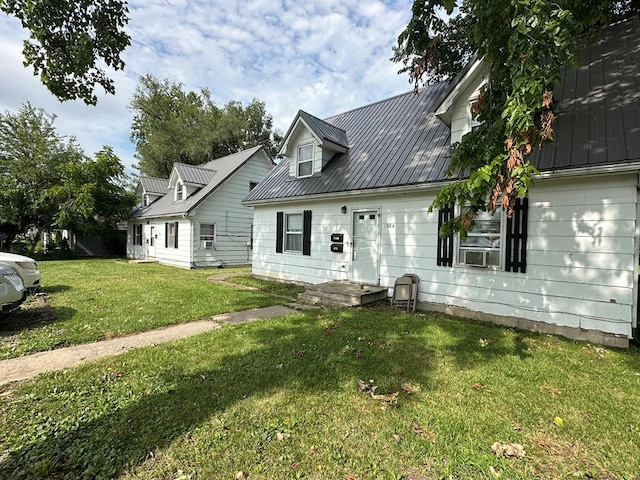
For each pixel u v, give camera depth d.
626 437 2.42
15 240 20.91
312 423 2.54
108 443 2.25
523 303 5.60
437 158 6.89
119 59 4.92
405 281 6.98
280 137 32.19
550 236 5.32
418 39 4.68
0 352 4.01
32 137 20.08
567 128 5.25
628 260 4.64
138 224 19.95
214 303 6.98
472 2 3.73
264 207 11.06
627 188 4.66
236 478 1.97
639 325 5.51
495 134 3.67
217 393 2.98
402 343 4.49
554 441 2.37
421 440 2.34
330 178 8.79
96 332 4.84
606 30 6.67
